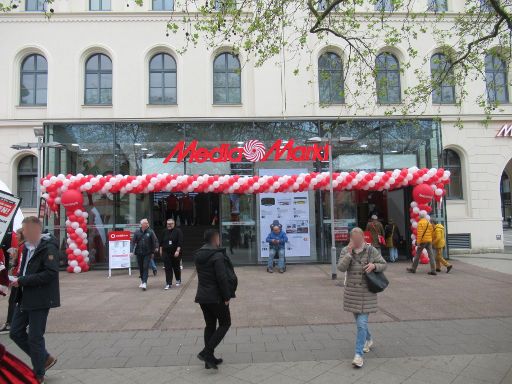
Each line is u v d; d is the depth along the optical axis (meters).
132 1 18.89
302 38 8.97
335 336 6.32
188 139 16.06
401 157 16.27
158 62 19.05
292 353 5.57
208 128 16.17
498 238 18.64
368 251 5.20
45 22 18.66
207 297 5.06
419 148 16.33
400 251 16.45
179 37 18.77
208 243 5.26
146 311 8.26
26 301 4.61
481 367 4.95
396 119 16.31
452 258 16.45
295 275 12.77
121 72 18.64
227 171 15.59
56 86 18.48
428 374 4.77
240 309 8.23
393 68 18.81
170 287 10.95
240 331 6.68
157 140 16.03
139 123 16.05
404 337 6.20
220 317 5.17
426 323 6.96
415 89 10.73
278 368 5.04
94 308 8.58
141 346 6.03
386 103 18.23
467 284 10.59
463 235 18.55
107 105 18.64
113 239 13.54
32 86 18.86
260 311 8.04
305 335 6.41
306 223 15.48
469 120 18.86
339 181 14.06
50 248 4.71
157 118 18.42
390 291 9.79
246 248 15.48
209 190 14.23
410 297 9.08
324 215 15.59
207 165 15.67
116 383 4.69
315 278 12.11
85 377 4.88
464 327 6.68
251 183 14.16
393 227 15.59
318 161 15.73
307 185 14.09
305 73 18.41
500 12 7.61
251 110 18.62
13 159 18.41
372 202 17.19
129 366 5.22
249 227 15.59
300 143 16.20
